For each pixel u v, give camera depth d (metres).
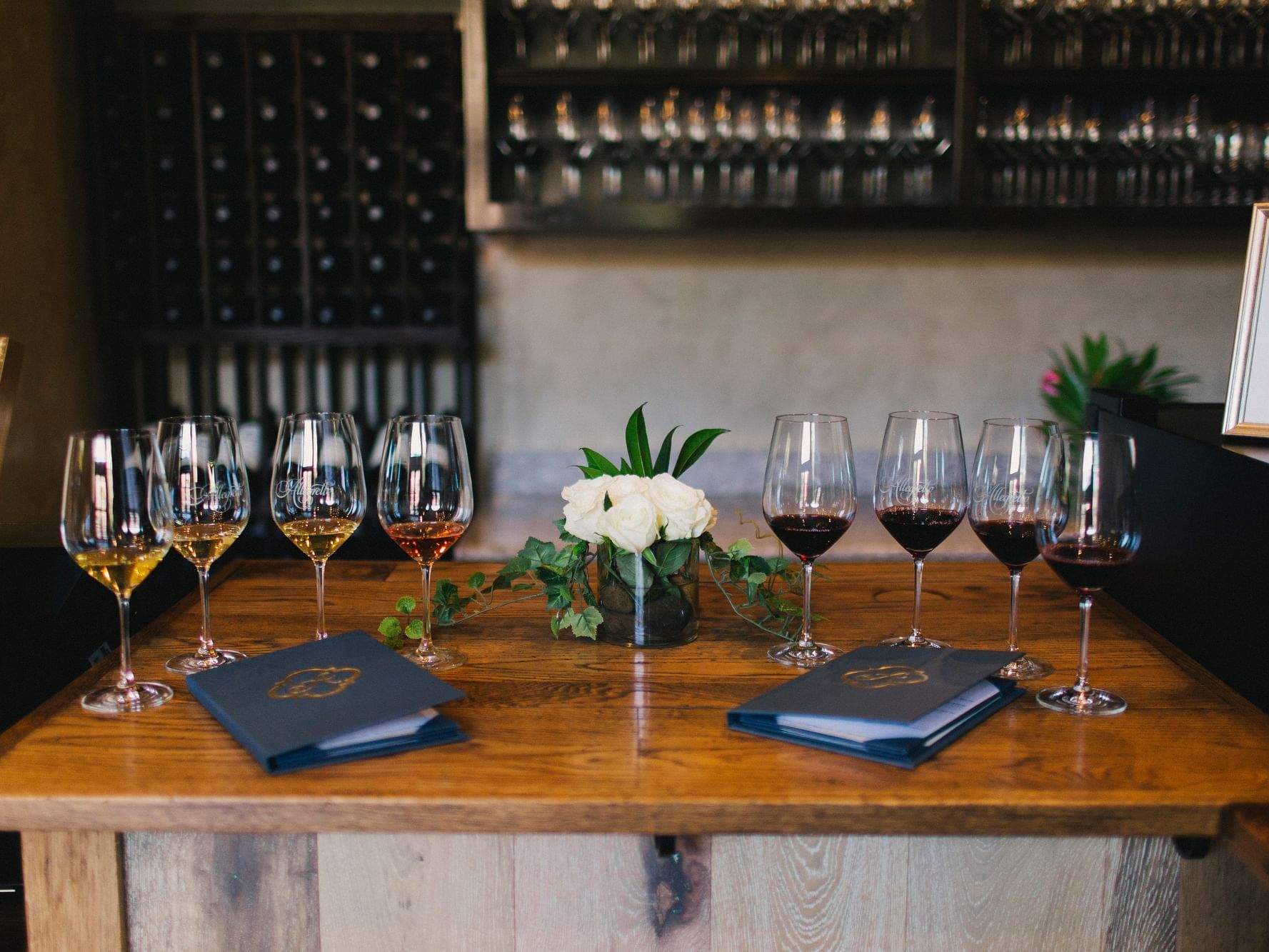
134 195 2.70
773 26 2.68
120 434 1.06
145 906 1.16
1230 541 1.26
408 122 2.68
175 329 2.71
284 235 2.77
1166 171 2.77
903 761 0.98
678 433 3.13
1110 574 1.06
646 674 1.20
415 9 2.91
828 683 1.09
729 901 1.17
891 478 1.20
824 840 1.16
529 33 2.74
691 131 2.71
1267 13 2.60
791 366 3.12
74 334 2.69
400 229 2.72
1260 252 1.36
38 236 2.53
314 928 1.17
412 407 2.88
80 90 2.72
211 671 1.13
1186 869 1.15
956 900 1.17
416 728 1.03
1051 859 1.16
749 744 1.03
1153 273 3.08
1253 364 1.34
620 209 2.65
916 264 3.08
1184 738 1.04
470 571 1.62
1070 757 1.00
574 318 3.09
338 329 2.72
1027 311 3.10
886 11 2.66
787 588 1.51
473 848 1.16
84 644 1.73
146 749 1.02
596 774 0.97
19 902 1.70
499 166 2.78
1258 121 2.74
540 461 3.14
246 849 1.16
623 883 1.17
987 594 1.50
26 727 1.07
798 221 2.65
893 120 2.74
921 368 3.12
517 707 1.11
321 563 1.25
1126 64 2.70
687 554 1.25
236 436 1.23
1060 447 1.07
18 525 2.31
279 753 0.95
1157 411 1.63
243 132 2.69
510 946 1.18
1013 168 2.77
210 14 2.59
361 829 0.93
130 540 1.06
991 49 2.76
